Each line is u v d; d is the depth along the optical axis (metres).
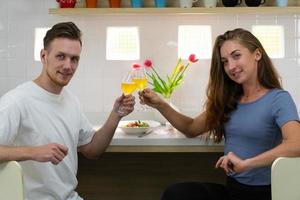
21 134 1.52
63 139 1.58
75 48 1.55
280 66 2.48
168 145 1.90
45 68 1.57
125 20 2.47
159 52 2.48
